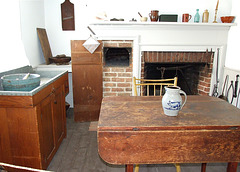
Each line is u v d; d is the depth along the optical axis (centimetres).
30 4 266
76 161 202
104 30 278
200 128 124
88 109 294
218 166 195
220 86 304
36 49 289
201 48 291
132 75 295
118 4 299
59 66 293
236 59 271
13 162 162
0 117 153
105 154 125
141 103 167
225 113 146
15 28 220
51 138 192
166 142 124
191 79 336
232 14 290
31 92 144
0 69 194
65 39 321
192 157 127
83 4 306
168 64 316
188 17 278
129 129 122
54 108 198
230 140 126
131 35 279
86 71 279
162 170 190
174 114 138
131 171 133
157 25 277
